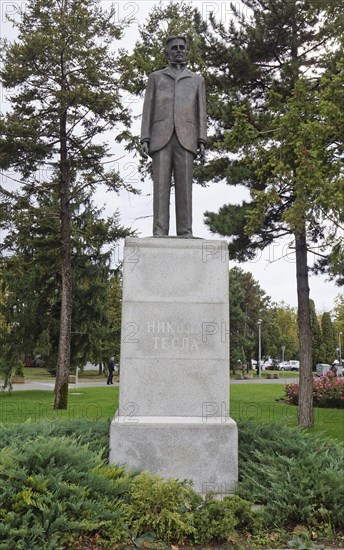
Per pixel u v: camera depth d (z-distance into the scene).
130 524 4.91
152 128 7.12
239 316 48.53
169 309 6.41
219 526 4.86
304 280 15.82
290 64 14.38
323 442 6.89
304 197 10.30
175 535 4.87
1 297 28.86
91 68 19.17
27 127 18.98
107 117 19.92
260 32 14.77
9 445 6.32
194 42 15.26
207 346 6.36
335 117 10.23
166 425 5.98
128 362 6.29
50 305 27.78
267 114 14.27
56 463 5.21
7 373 26.69
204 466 5.93
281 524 5.17
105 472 5.33
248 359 57.72
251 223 11.52
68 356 19.47
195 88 7.19
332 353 62.81
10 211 19.59
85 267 27.31
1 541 4.26
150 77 7.21
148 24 17.86
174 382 6.29
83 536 4.71
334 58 13.20
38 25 19.78
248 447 6.82
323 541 4.94
